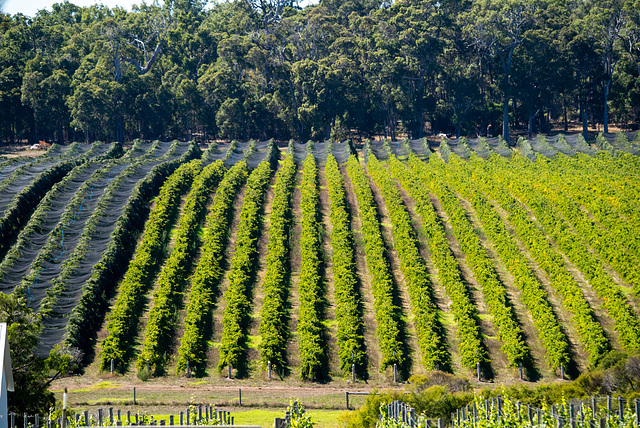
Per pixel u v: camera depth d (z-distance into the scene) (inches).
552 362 1641.2
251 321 1887.3
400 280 2089.1
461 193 2716.5
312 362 1656.0
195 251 2247.8
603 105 4266.7
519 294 1984.5
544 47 4168.3
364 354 1695.4
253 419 1322.6
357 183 2864.2
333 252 2258.9
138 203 2501.2
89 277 1996.8
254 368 1706.4
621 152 3198.8
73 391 1540.4
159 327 1788.9
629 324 1702.8
